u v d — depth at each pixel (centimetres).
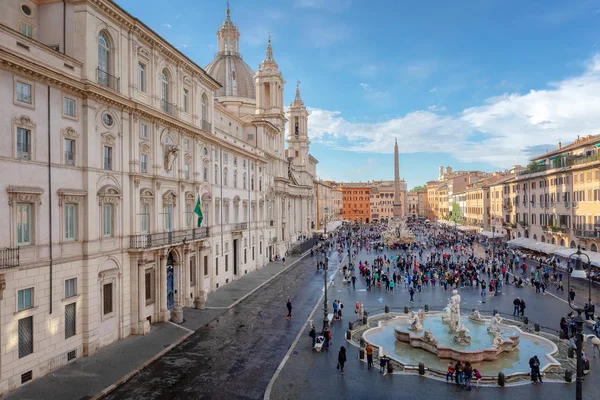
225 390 2098
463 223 13162
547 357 2538
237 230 5084
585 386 2175
